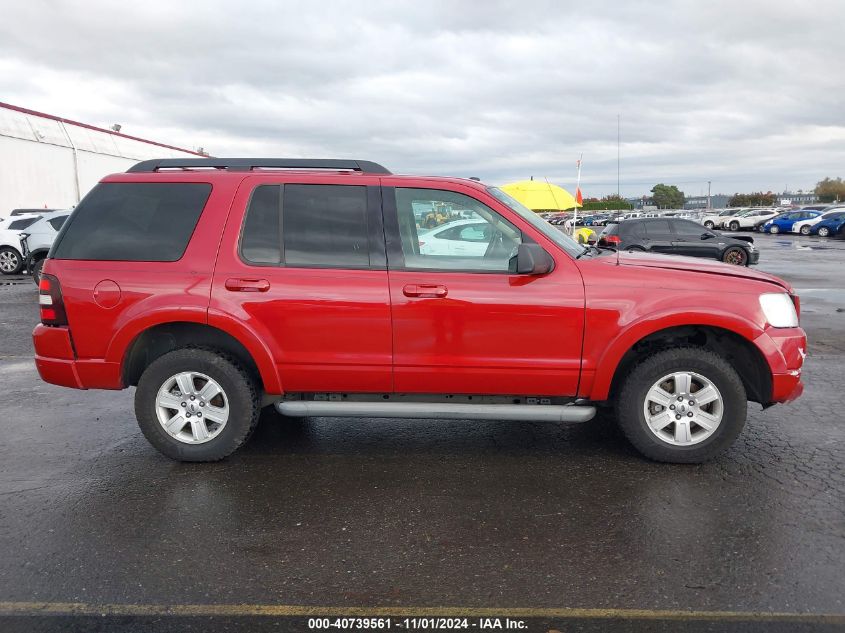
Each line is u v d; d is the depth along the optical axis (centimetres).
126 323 414
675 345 428
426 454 457
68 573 305
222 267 416
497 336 407
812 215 4056
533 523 353
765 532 339
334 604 281
